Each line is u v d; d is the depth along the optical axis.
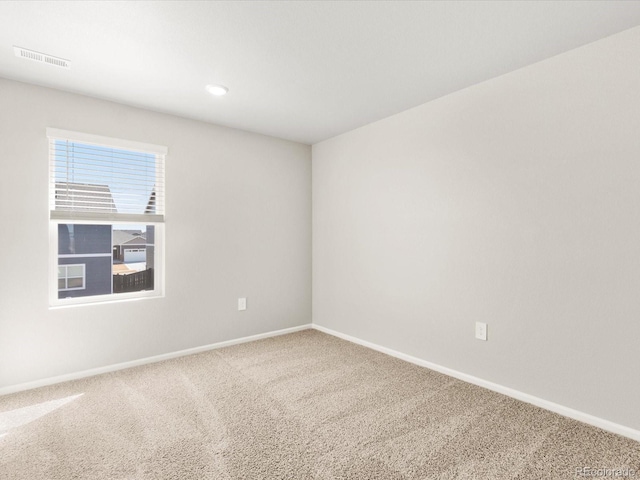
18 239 2.36
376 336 3.25
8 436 1.82
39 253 2.43
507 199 2.28
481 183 2.42
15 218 2.34
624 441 1.77
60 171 2.53
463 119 2.52
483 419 1.99
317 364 2.88
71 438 1.80
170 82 2.40
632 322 1.78
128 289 3.02
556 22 1.73
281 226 3.75
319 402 2.21
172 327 3.03
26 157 2.38
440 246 2.68
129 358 2.81
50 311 2.48
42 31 1.80
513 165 2.24
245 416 2.04
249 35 1.85
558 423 1.94
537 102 2.12
